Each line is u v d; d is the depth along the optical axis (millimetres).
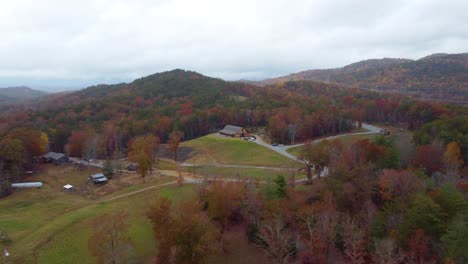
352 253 36344
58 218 57062
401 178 48719
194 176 80000
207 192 51906
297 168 84312
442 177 55469
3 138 92812
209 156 105188
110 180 82562
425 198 38750
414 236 34938
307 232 40562
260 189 55625
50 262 43969
